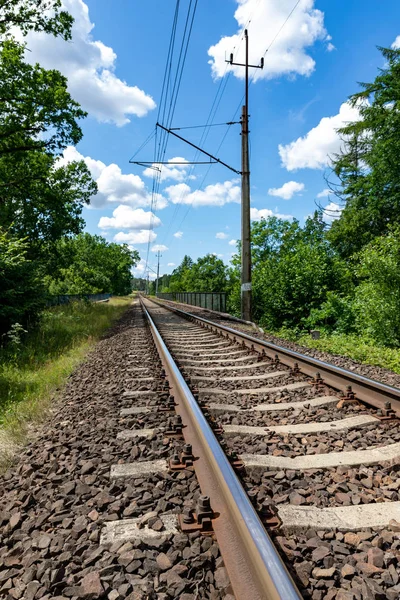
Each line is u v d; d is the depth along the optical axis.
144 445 3.45
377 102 23.28
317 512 2.38
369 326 12.84
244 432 3.72
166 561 1.96
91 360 8.27
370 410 4.31
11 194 20.97
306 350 9.27
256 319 22.64
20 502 2.69
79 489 2.77
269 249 36.72
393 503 2.49
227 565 1.83
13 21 18.14
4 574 1.99
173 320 18.69
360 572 1.88
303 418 4.17
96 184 23.73
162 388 5.28
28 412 4.80
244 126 17.19
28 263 11.13
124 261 109.81
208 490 2.51
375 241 13.11
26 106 19.33
